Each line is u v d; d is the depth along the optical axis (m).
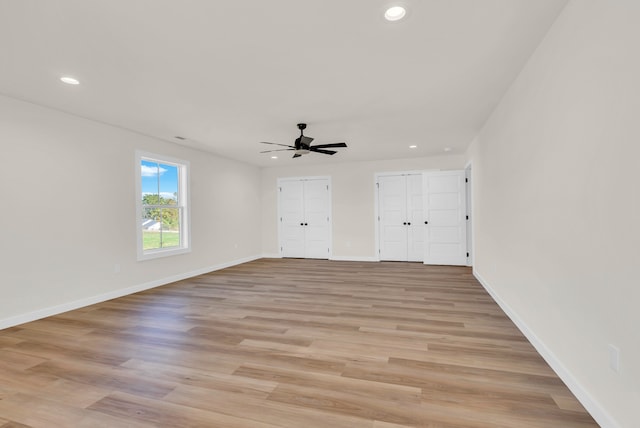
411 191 7.05
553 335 2.17
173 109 3.66
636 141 1.34
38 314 3.41
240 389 1.99
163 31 2.13
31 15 1.93
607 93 1.53
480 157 4.69
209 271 6.09
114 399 1.89
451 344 2.62
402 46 2.36
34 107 3.44
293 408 1.79
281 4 1.86
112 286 4.23
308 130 4.58
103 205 4.14
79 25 2.05
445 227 6.50
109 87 3.04
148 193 4.99
